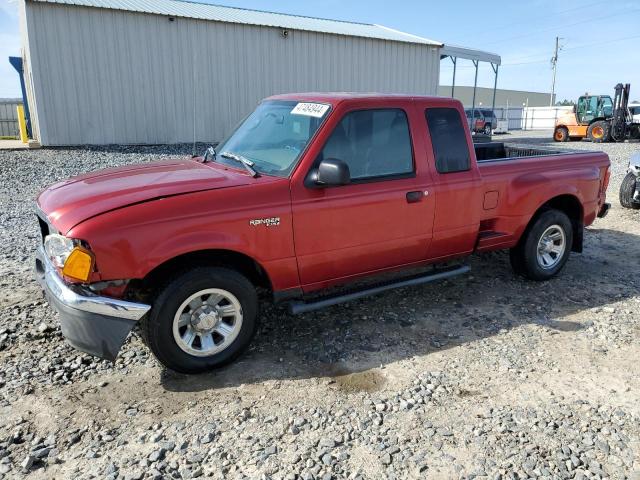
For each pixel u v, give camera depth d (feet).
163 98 55.62
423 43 72.13
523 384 12.01
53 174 39.19
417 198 14.46
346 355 13.34
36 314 15.12
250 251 12.12
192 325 11.93
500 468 9.29
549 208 18.25
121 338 10.98
